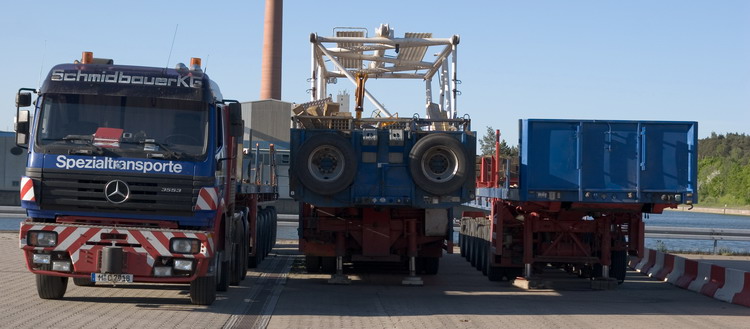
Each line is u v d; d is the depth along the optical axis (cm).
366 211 1675
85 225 1162
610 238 1711
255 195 1992
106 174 1165
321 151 1566
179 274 1170
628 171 1598
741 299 1461
